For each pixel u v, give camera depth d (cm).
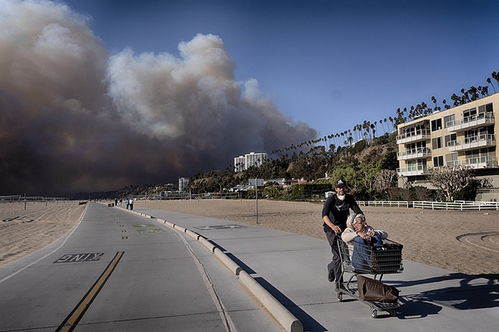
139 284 807
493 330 468
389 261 525
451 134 5247
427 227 2039
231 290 738
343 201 618
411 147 6012
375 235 547
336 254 607
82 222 3288
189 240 1652
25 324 559
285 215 3497
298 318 539
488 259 1019
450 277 744
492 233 1725
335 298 633
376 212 3591
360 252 539
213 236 1675
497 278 756
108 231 2286
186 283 805
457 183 4494
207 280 830
